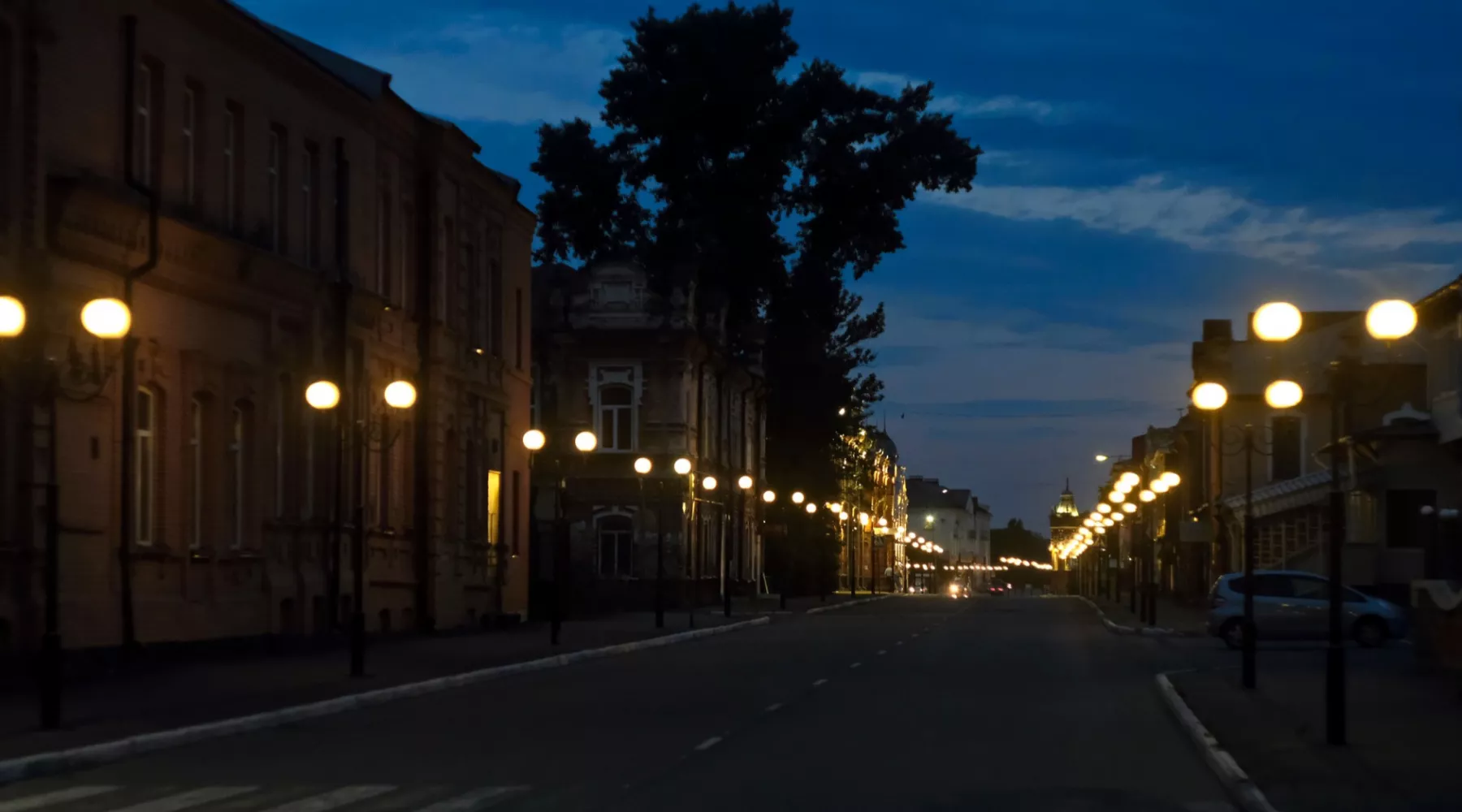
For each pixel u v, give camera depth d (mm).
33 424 22688
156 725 18250
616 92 77125
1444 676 25125
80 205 23625
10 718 18734
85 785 14641
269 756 16797
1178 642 43062
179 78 27422
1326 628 40031
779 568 85375
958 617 63688
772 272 77125
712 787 14289
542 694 24750
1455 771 14633
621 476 67438
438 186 39969
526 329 48938
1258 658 34719
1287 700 22031
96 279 24359
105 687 22828
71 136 23812
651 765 15844
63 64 23641
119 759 16484
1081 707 22406
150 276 26094
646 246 77375
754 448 83062
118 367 25109
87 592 24156
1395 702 21688
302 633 32031
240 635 29422
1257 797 13008
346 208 34406
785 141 75188
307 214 33125
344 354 33656
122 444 25203
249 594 29906
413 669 27484
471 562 43094
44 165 23047
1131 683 27000
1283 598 40156
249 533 30172
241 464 30078
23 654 22500
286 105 31766
